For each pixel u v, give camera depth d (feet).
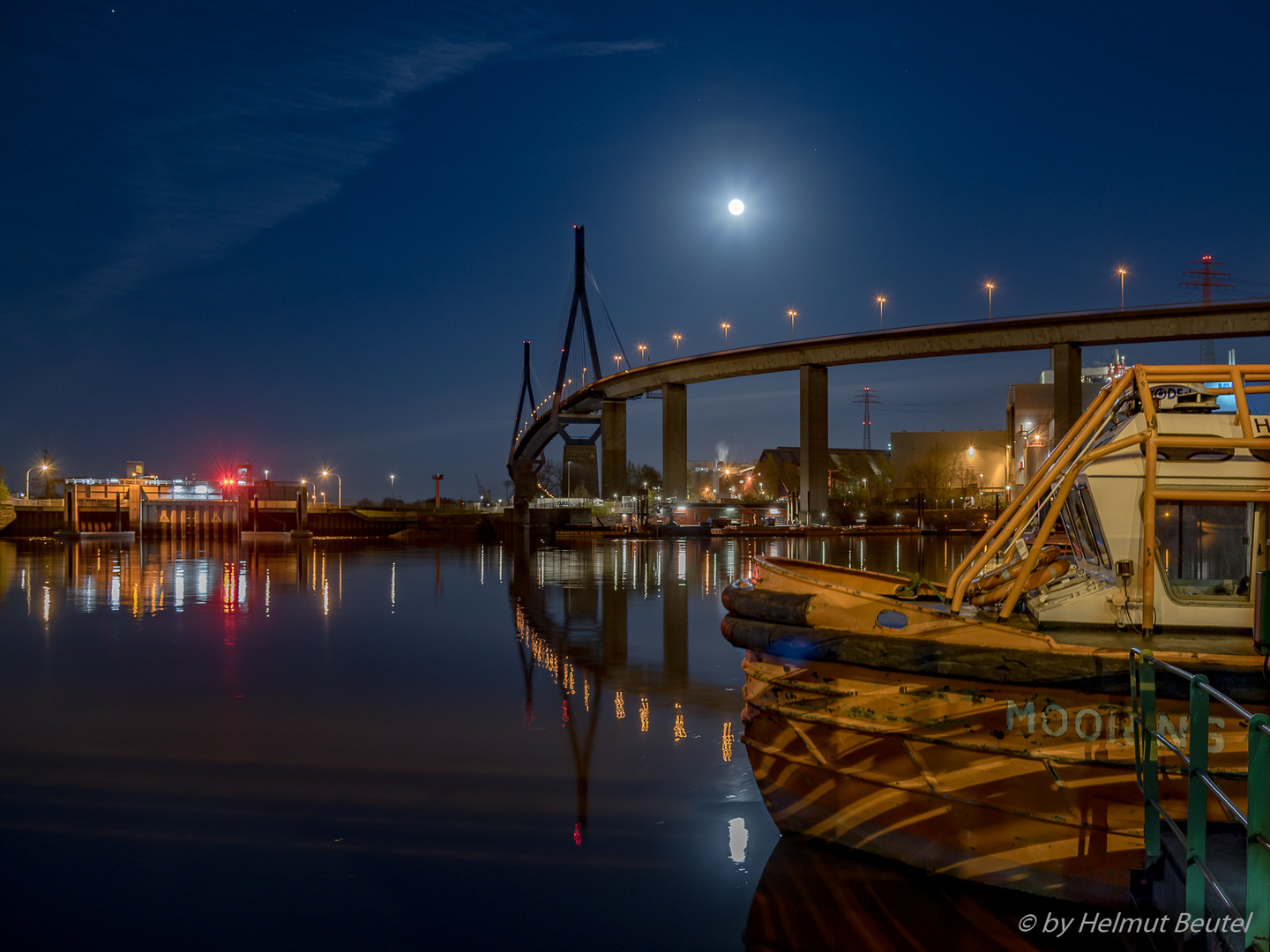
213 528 358.64
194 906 23.25
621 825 28.81
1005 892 22.53
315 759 36.50
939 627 22.80
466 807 30.71
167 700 48.37
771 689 26.30
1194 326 282.36
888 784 23.80
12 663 60.80
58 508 366.84
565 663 60.18
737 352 372.99
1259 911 12.50
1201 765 14.51
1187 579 23.06
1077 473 23.36
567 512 378.94
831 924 21.91
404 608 95.04
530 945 21.18
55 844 27.48
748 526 339.77
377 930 21.99
